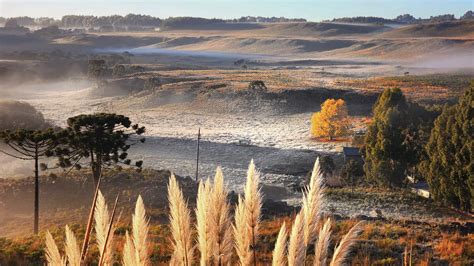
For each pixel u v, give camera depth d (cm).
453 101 11856
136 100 14175
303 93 13025
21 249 1595
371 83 15625
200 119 11544
